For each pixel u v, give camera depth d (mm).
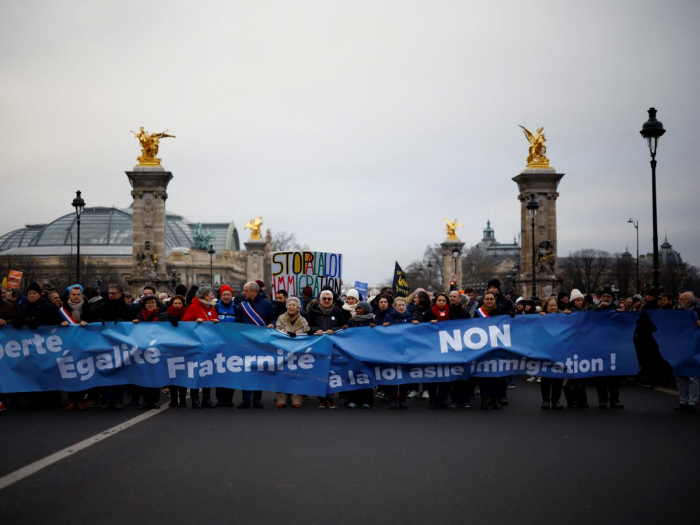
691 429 17922
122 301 22406
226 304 23281
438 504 11227
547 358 21641
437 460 14258
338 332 21719
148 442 15953
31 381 21016
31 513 10680
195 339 21531
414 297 27828
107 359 21250
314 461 14125
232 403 22453
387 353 21625
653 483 12547
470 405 23047
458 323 21844
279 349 21594
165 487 12125
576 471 13383
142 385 21297
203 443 15875
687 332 21812
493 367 21750
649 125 30516
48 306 21359
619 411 21375
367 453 14891
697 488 12227
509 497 11633
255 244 192000
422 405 23078
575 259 185750
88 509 10883
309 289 28344
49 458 14227
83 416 19984
